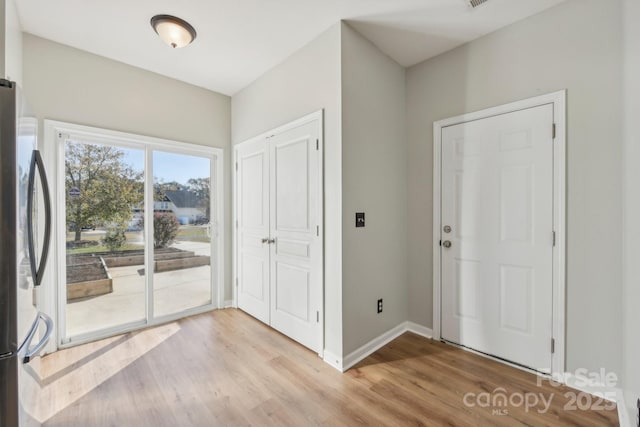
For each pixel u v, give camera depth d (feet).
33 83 7.24
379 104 7.95
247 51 8.14
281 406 5.53
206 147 10.46
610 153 5.62
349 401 5.66
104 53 8.20
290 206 8.36
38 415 4.64
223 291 10.93
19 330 3.60
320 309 7.37
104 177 8.48
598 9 5.74
